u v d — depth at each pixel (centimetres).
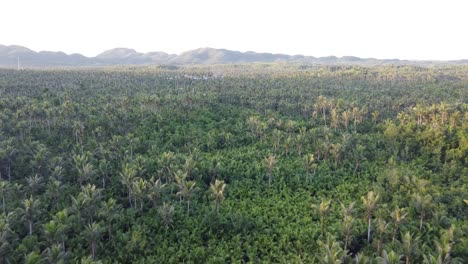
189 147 10225
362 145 10156
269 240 6116
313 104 14225
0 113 10788
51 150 9669
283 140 10825
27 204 5909
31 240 5403
